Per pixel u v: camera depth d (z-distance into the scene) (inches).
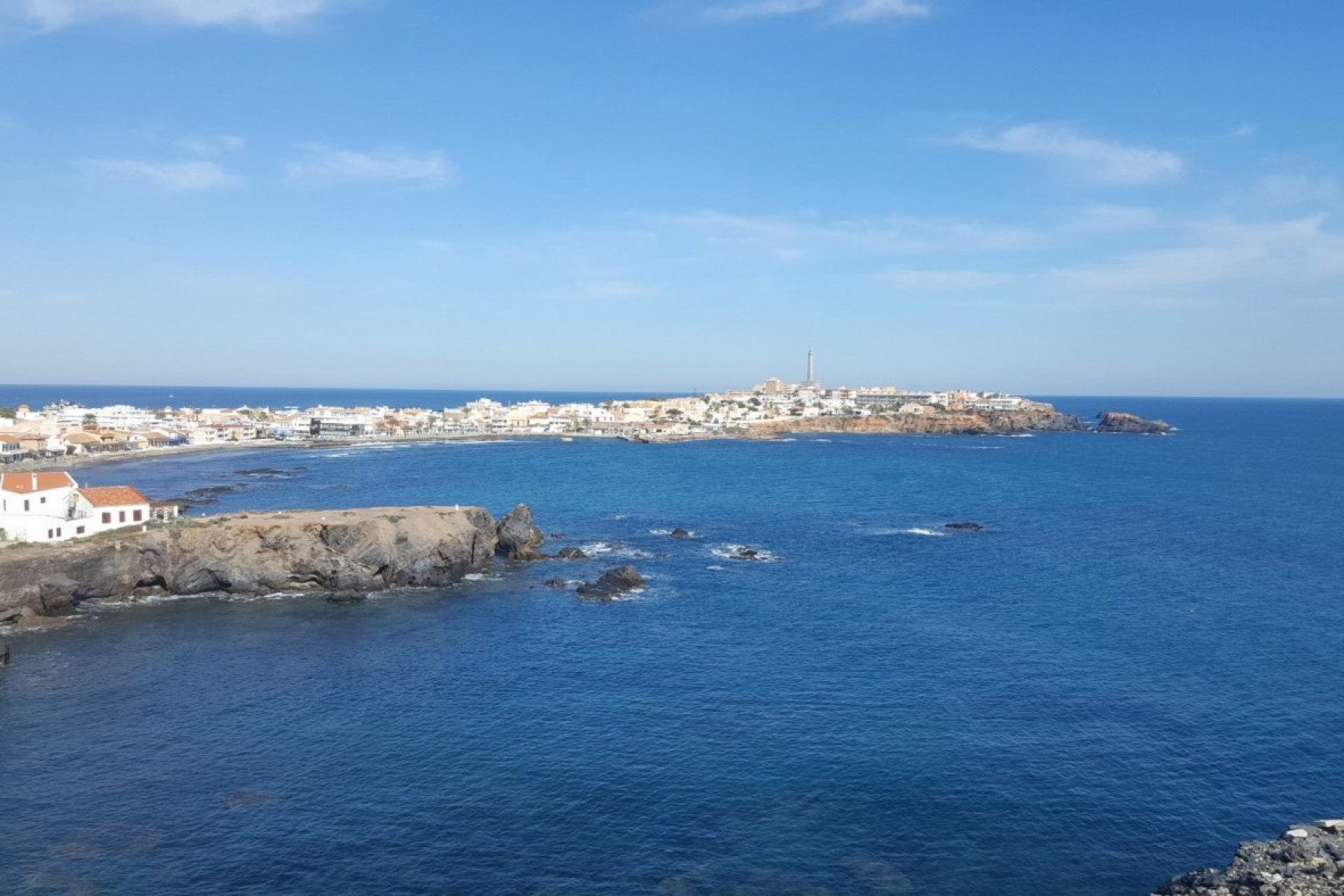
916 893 1621.6
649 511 6368.1
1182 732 2320.4
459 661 2913.4
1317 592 3882.9
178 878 1637.6
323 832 1804.9
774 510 6417.3
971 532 5497.1
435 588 3991.1
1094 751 2204.7
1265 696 2578.7
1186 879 1587.1
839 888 1631.4
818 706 2511.1
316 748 2204.7
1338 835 1680.6
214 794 1959.9
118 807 1894.7
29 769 2071.9
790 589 3959.2
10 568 3319.4
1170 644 3095.5
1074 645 3078.2
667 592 3922.2
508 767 2105.1
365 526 3961.6
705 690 2640.3
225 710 2454.5
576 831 1819.6
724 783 2030.0
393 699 2549.2
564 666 2866.6
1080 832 1833.2
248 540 3880.4
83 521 3777.1
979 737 2287.2
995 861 1726.1
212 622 3398.1
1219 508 6515.8
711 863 1710.1
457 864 1694.1
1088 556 4709.6
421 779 2038.6
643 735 2298.2
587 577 4247.0
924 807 1927.9
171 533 3821.4
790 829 1836.9
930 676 2765.7
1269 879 1514.5
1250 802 1959.9
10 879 1620.3
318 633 3248.0
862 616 3496.6
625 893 1609.3
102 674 2751.0
